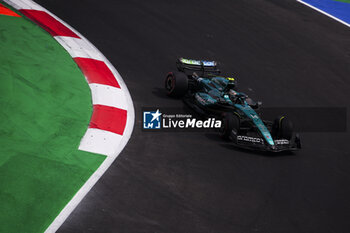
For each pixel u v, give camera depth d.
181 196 21.48
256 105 31.31
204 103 32.94
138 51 42.75
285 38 54.72
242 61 45.81
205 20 54.84
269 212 21.30
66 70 33.50
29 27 39.19
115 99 31.89
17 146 22.83
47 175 21.06
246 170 25.39
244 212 20.95
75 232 17.52
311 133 33.38
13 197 18.92
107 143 25.62
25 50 34.41
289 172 25.95
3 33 36.09
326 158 28.97
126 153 24.95
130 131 27.94
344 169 27.59
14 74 30.06
